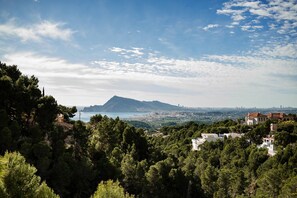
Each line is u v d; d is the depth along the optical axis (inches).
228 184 3727.9
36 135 2320.4
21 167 821.9
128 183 2898.6
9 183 796.0
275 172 3526.1
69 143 2881.4
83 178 2313.0
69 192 2124.8
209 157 5472.4
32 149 2033.7
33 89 2829.7
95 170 2454.5
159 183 2965.1
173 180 3294.8
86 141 2977.4
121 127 4394.7
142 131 4458.7
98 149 3048.7
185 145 7258.9
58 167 2057.1
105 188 1147.3
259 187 3868.1
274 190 3472.0
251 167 4633.4
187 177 3543.3
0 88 2464.3
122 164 2994.6
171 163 3592.5
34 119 2704.2
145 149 4207.7
